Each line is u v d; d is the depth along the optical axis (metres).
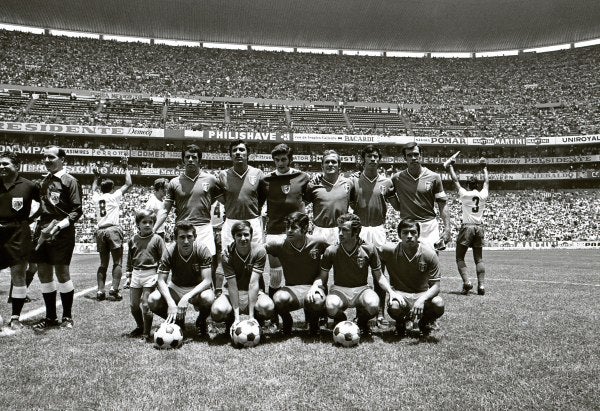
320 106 52.34
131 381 4.07
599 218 41.78
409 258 5.91
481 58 61.38
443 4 58.62
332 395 3.70
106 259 9.05
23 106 42.28
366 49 62.56
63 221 6.39
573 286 10.61
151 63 53.41
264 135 44.19
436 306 5.77
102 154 41.09
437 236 7.32
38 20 53.06
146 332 5.83
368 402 3.55
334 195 6.92
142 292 5.91
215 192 7.36
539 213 43.59
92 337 5.78
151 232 6.03
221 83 53.03
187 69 54.06
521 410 3.41
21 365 4.55
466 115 52.38
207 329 6.22
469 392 3.76
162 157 42.69
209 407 3.48
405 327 6.07
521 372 4.25
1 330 5.91
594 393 3.73
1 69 46.09
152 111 46.09
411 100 55.03
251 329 5.32
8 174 6.26
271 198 6.90
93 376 4.21
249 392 3.77
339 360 4.67
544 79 56.50
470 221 9.42
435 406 3.47
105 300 8.80
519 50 62.38
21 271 6.36
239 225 5.57
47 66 48.38
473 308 7.61
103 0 53.09
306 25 59.88
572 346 5.15
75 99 45.41
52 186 6.69
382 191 7.23
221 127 45.12
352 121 50.19
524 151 48.56
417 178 7.27
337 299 5.71
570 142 45.81
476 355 4.82
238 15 57.69
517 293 9.41
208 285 5.89
